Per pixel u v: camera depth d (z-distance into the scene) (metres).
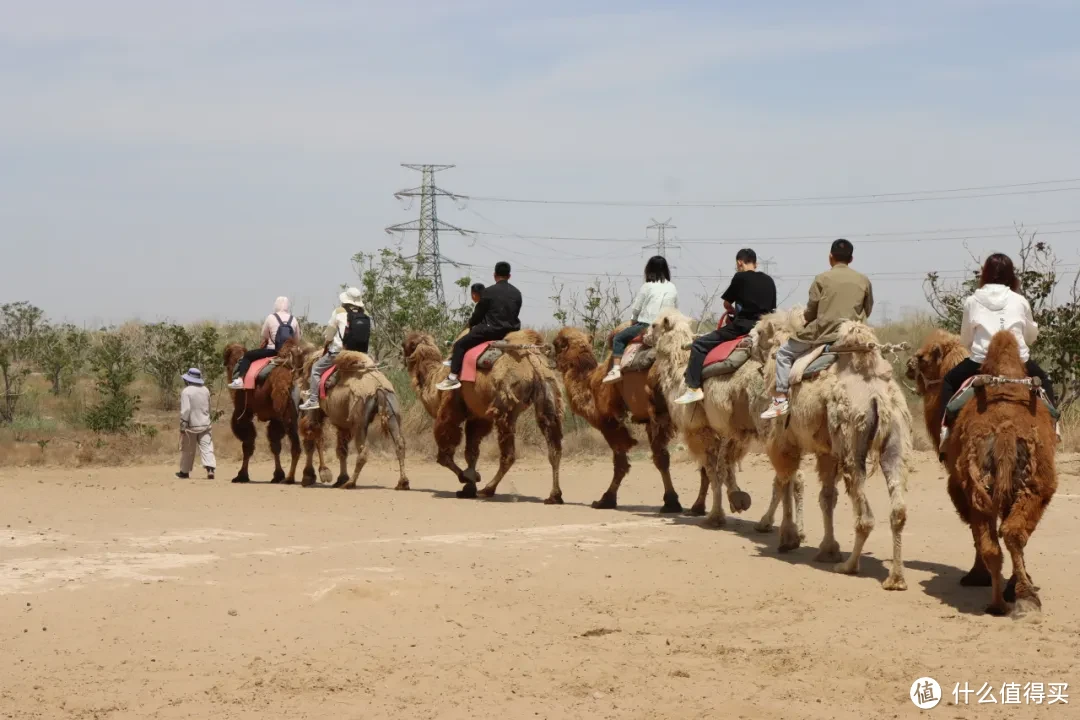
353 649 7.48
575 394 14.39
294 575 9.27
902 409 9.41
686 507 14.26
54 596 8.52
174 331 28.81
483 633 7.91
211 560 9.84
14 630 7.74
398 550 10.42
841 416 9.51
